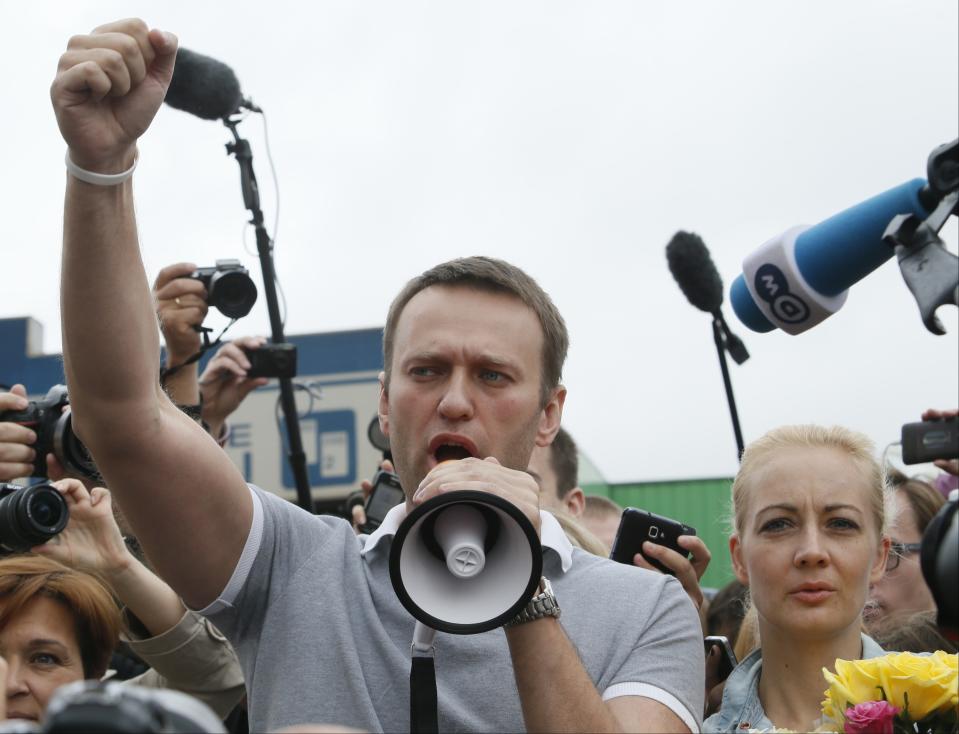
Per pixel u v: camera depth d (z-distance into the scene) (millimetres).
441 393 3088
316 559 3240
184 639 4312
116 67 2656
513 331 3141
